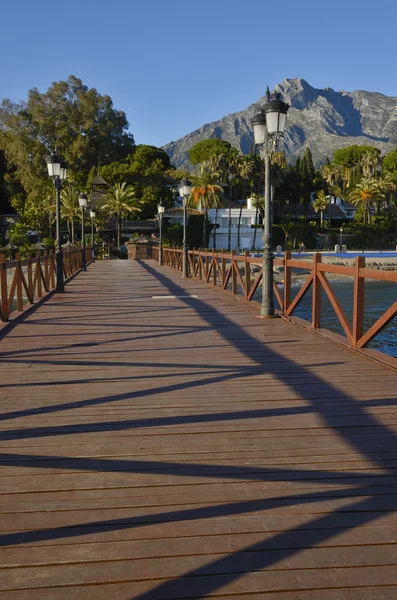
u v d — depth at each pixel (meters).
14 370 5.38
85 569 2.10
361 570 2.09
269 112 8.22
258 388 4.68
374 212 83.06
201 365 5.55
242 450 3.29
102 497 2.69
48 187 65.56
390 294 26.41
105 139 77.94
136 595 1.96
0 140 75.50
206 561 2.15
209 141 94.56
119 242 59.16
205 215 65.81
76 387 4.75
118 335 7.32
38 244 51.62
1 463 3.12
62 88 75.81
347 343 6.42
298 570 2.09
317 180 99.44
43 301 11.28
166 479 2.89
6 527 2.40
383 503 2.60
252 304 10.41
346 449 3.29
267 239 8.75
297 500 2.64
